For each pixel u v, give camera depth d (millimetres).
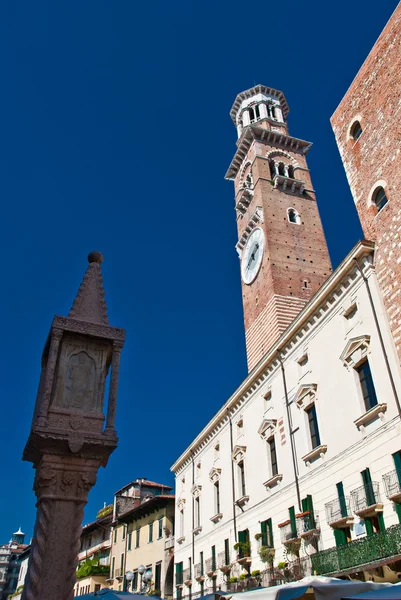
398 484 21906
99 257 12953
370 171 29375
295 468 30422
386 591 11680
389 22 29812
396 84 28422
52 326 11258
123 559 61219
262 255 54281
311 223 57688
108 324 11883
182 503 50344
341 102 34000
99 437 10266
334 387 28078
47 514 9531
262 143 65062
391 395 23438
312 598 19656
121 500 67000
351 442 25750
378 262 26531
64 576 9133
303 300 50188
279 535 30906
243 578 33188
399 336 23891
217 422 44312
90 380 11180
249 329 53719
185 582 44562
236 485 38656
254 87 74750
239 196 65938
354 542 22938
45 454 9945
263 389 36750
